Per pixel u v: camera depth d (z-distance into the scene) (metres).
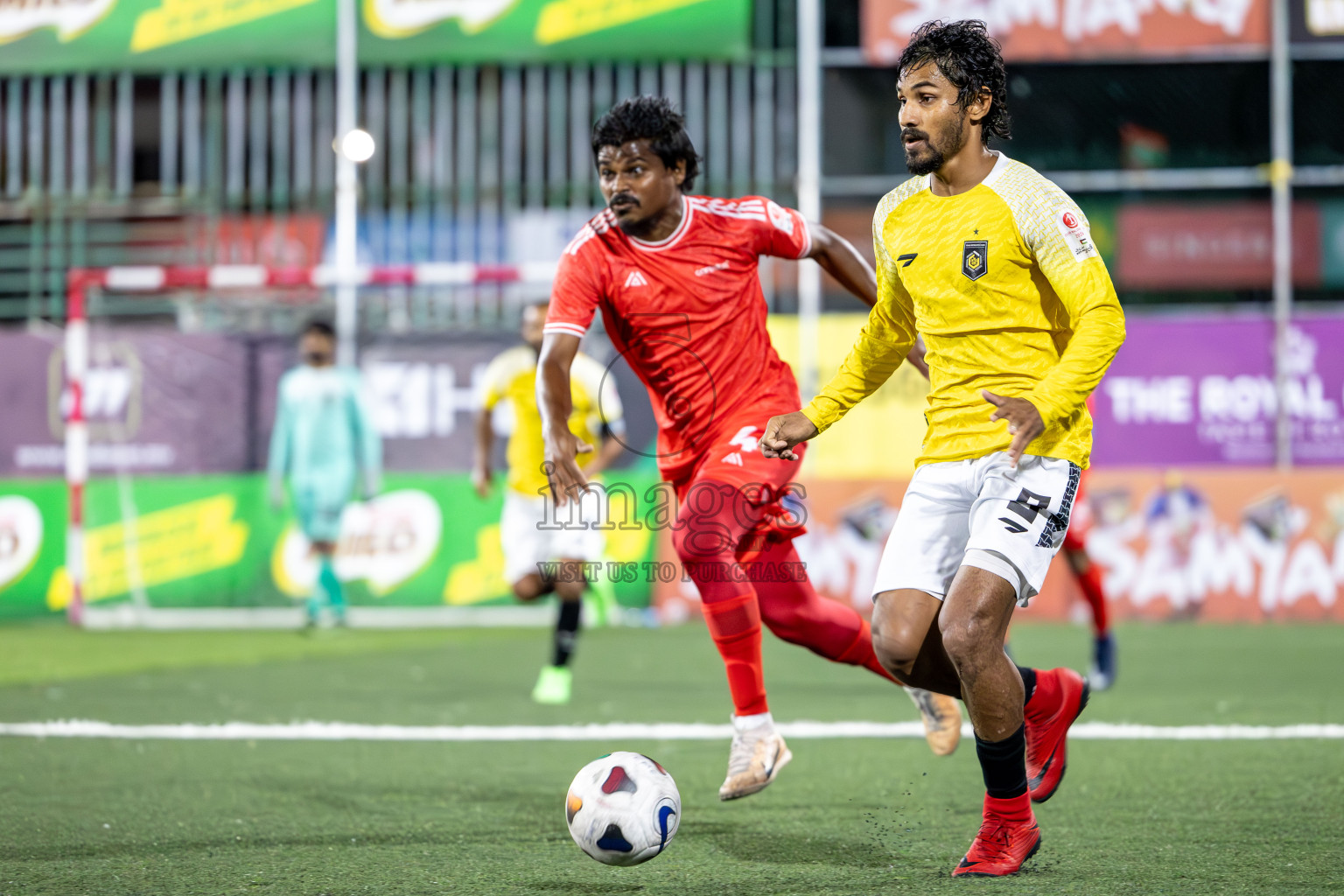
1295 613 31.14
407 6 33.09
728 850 10.37
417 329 33.19
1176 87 34.16
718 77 33.16
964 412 9.74
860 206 32.88
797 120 33.12
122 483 33.66
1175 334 32.16
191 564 33.41
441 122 33.81
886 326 10.43
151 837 10.94
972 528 9.55
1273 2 31.56
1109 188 32.56
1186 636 28.45
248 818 11.70
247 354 33.56
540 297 33.88
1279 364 31.64
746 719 11.85
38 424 33.72
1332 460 31.61
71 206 34.66
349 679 22.69
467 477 32.91
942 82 9.59
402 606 32.91
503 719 17.97
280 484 32.88
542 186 33.69
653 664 24.66
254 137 34.16
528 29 32.78
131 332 33.75
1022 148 34.75
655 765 9.73
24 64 34.16
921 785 13.11
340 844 10.69
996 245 9.49
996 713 9.33
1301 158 34.12
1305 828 10.95
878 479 31.92
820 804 12.20
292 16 33.41
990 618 9.23
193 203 34.38
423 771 14.13
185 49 33.78
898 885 9.26
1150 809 11.70
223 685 21.89
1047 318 9.61
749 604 11.88
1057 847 10.30
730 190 33.09
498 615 32.84
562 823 11.45
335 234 34.12
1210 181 31.83
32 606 33.44
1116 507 31.83
